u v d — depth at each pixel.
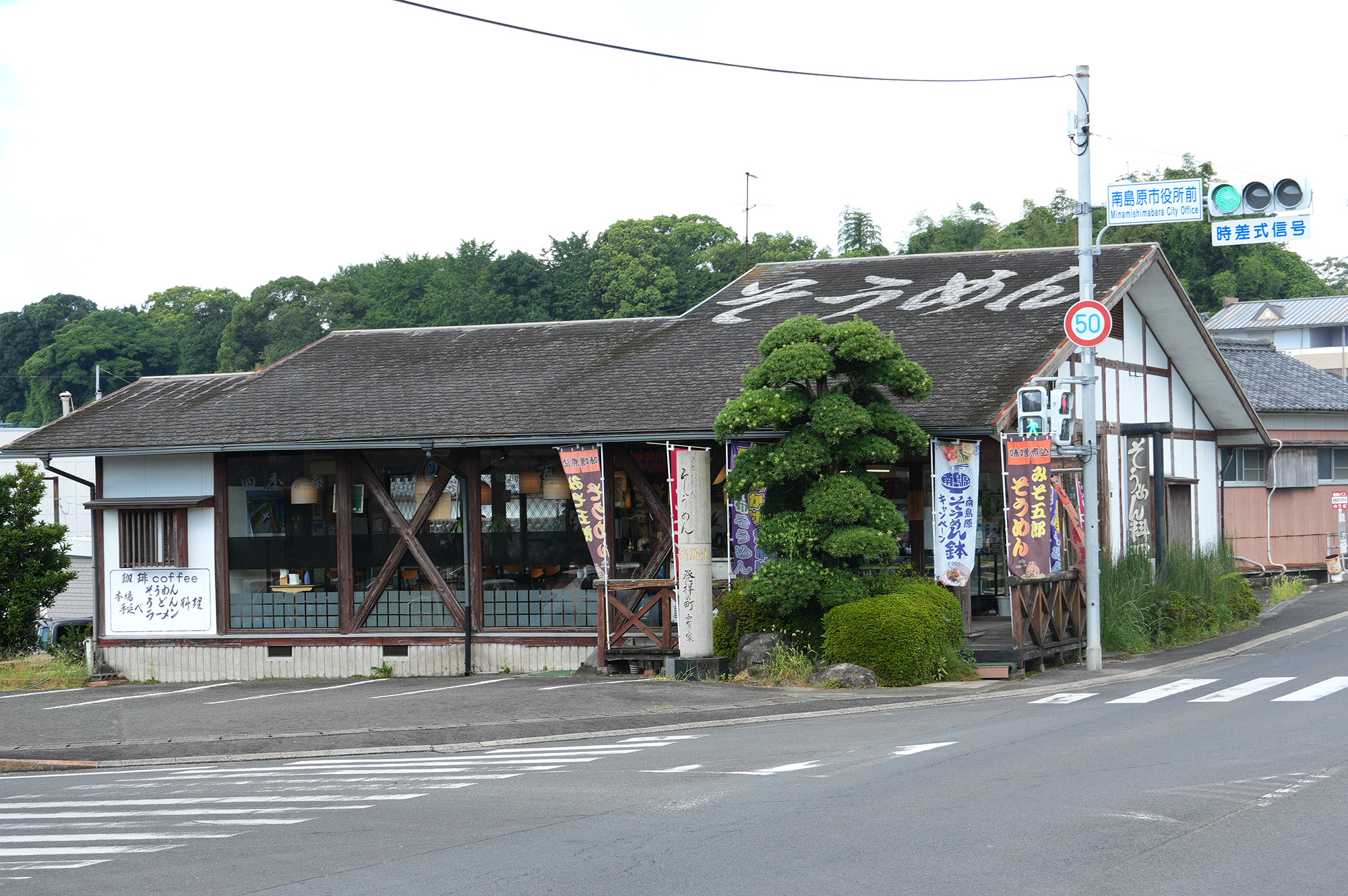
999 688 15.56
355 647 20.58
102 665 21.52
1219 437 27.98
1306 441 31.61
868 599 16.30
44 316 79.94
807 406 16.08
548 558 19.95
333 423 20.64
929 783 9.25
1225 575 23.06
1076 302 18.41
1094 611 17.14
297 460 21.00
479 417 19.98
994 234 60.31
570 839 7.95
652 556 19.44
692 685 16.67
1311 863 6.68
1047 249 23.94
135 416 22.47
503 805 9.34
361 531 20.72
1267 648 18.91
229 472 21.22
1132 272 20.94
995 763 9.99
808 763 10.53
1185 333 24.02
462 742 13.55
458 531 20.31
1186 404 26.03
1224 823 7.57
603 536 18.38
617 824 8.36
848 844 7.44
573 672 19.08
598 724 14.16
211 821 9.32
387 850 7.95
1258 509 30.88
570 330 24.53
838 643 16.19
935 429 16.86
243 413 21.80
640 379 20.72
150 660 21.38
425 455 20.47
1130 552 21.00
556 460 19.98
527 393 20.92
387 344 25.12
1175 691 14.42
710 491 18.14
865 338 15.89
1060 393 16.55
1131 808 8.06
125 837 8.88
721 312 23.97
